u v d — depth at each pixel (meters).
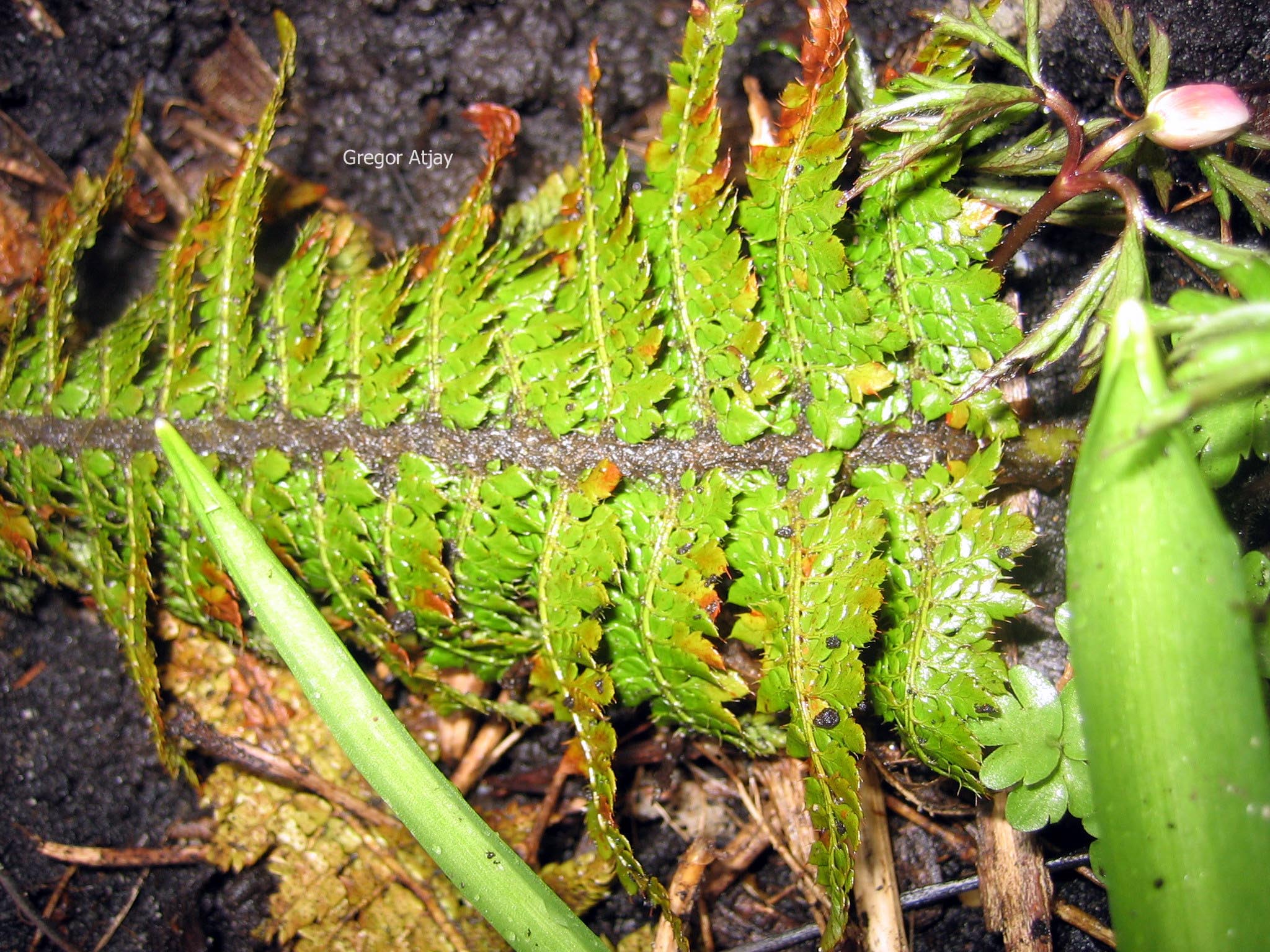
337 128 0.22
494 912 0.14
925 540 0.15
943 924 0.19
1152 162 0.17
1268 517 0.18
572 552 0.16
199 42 0.22
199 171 0.22
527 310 0.17
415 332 0.16
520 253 0.17
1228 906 0.10
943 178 0.16
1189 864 0.10
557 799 0.20
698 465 0.16
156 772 0.20
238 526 0.14
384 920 0.19
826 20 0.14
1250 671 0.10
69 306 0.18
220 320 0.17
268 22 0.22
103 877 0.20
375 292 0.17
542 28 0.21
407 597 0.16
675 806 0.20
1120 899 0.11
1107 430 0.10
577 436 0.16
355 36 0.22
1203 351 0.10
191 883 0.20
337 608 0.18
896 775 0.19
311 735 0.20
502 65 0.22
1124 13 0.15
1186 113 0.14
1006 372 0.15
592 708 0.15
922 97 0.15
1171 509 0.10
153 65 0.22
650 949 0.19
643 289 0.16
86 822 0.20
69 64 0.21
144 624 0.17
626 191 0.21
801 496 0.16
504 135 0.18
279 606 0.14
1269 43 0.19
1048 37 0.20
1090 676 0.11
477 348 0.16
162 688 0.20
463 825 0.14
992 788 0.16
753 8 0.21
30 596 0.20
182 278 0.17
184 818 0.20
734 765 0.20
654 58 0.21
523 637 0.17
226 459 0.17
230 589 0.17
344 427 0.16
